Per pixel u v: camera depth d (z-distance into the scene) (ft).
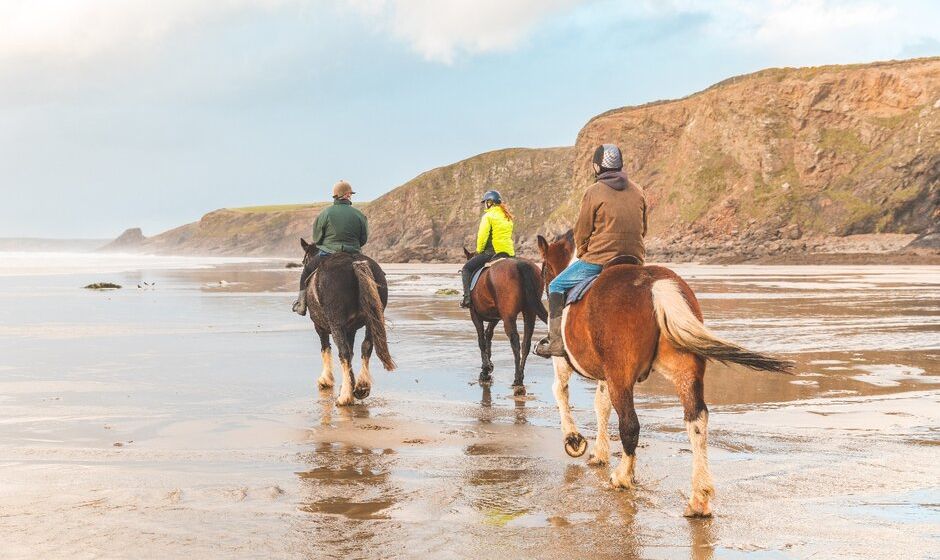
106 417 29.63
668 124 404.36
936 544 16.29
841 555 15.72
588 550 16.17
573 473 22.65
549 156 556.51
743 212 341.00
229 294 106.83
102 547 15.99
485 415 30.89
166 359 45.03
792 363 17.24
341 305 33.45
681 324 17.69
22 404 31.86
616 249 22.26
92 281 145.59
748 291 106.11
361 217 37.29
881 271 185.16
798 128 350.02
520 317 74.90
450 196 553.23
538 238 28.96
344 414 30.83
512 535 17.11
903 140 320.50
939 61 343.87
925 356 44.37
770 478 21.53
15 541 16.28
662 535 17.10
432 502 19.52
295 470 22.59
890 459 23.40
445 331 61.11
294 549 16.07
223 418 29.76
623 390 19.54
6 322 66.08
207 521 17.79
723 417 29.55
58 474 21.62
